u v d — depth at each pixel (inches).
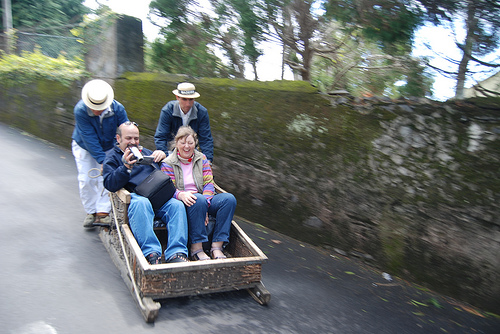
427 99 173.5
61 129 284.8
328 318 137.2
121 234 134.8
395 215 174.6
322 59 247.3
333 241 191.5
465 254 160.2
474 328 146.1
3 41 348.8
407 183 171.5
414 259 171.2
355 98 185.2
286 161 200.8
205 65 253.1
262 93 206.1
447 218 163.5
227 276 129.3
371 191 179.6
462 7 152.9
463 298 161.3
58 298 119.6
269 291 147.6
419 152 169.8
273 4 212.7
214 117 220.7
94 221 170.4
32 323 107.0
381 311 148.1
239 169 215.6
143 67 273.6
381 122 177.5
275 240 196.7
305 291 152.8
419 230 169.5
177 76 235.3
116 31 256.5
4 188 198.2
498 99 161.9
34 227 163.2
